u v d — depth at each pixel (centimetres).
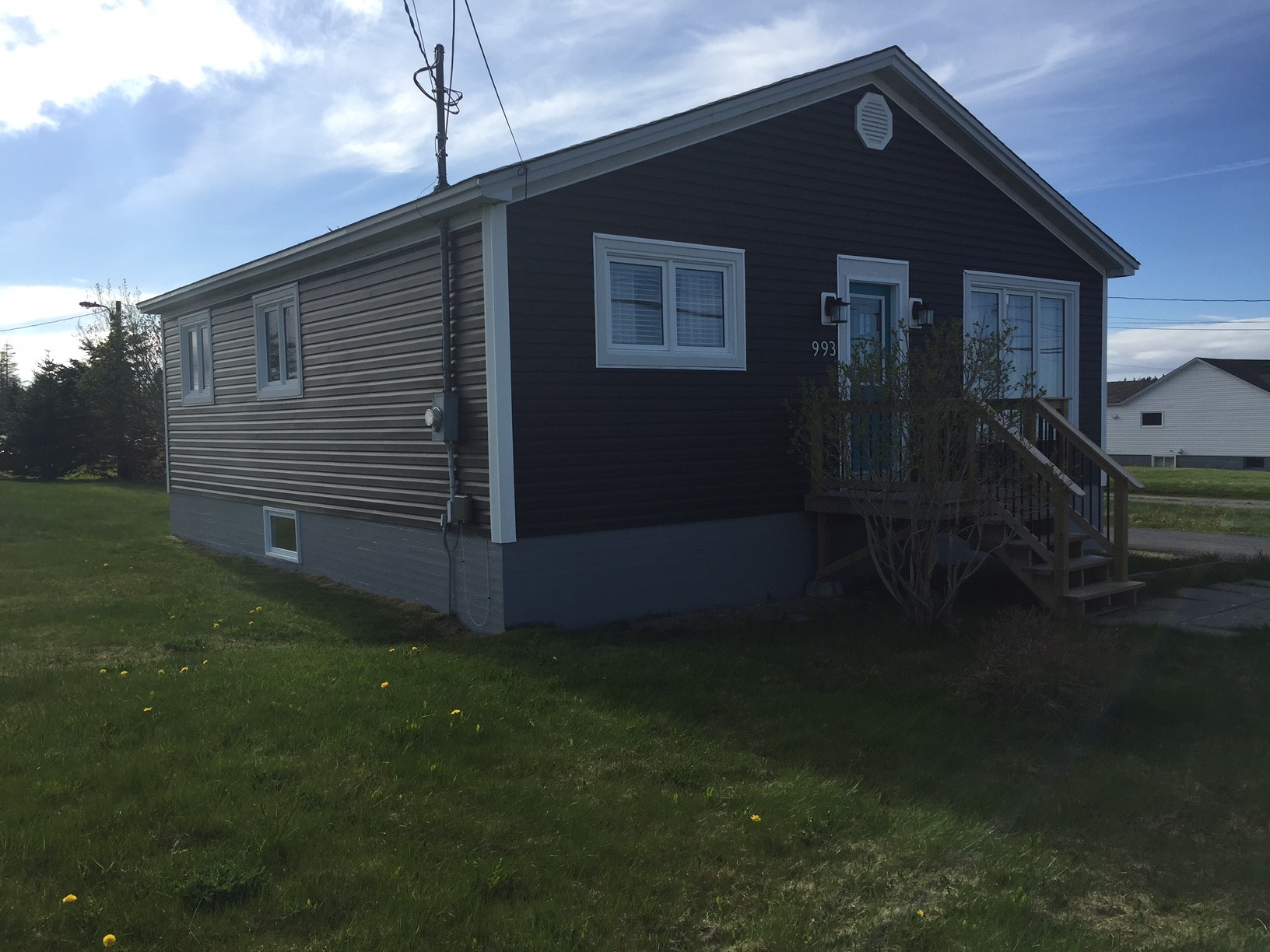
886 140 1076
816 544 1026
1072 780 500
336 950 341
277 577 1172
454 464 882
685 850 422
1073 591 864
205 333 1475
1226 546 1343
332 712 589
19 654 772
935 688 650
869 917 373
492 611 847
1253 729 571
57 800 462
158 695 628
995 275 1188
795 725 578
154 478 3622
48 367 3688
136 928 353
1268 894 395
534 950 345
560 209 843
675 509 923
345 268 1066
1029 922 371
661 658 731
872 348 1034
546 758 522
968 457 805
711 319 950
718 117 923
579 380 861
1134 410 5447
